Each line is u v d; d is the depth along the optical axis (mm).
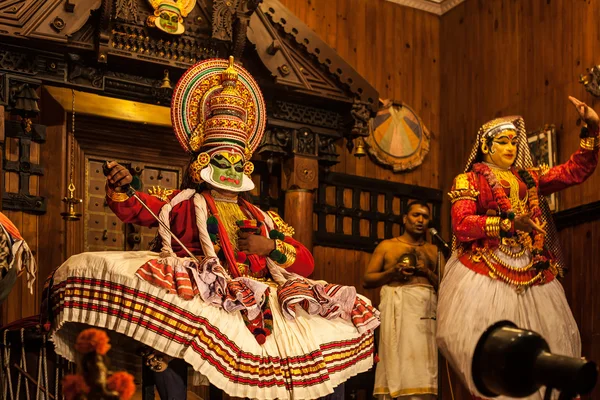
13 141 5066
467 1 6996
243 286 3447
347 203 6461
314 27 6609
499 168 4852
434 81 7125
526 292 4516
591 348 5480
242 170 3867
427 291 5777
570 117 5977
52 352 3988
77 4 4859
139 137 5426
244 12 5168
